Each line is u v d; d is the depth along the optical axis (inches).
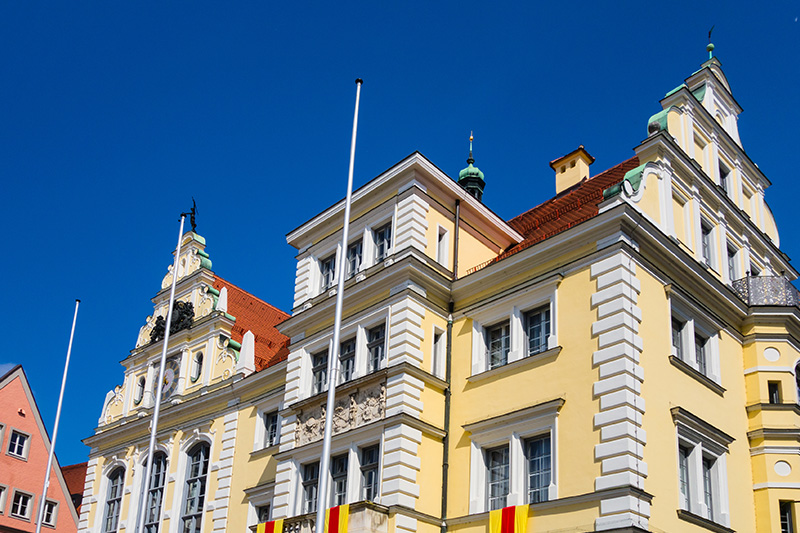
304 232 1366.9
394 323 1135.0
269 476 1379.2
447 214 1251.2
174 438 1608.0
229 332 1641.2
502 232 1326.3
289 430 1215.6
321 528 869.8
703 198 1183.6
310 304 1293.1
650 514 882.8
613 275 980.6
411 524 1022.4
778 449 1069.8
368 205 1279.5
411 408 1074.7
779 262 1348.4
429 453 1077.1
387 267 1160.8
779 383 1115.3
